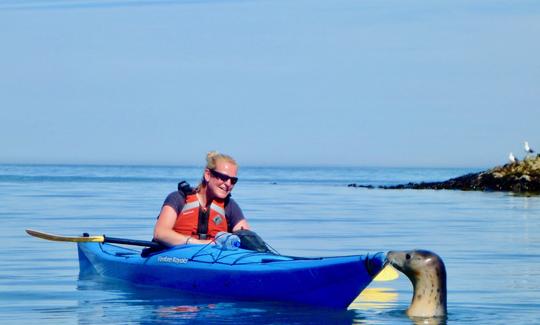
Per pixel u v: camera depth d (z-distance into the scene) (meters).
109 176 105.31
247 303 11.34
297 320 10.15
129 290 12.53
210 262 12.14
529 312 10.80
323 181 91.69
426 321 10.17
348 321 10.10
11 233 21.47
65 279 13.69
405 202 39.19
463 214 30.44
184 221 12.89
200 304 11.26
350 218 27.81
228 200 13.07
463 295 12.16
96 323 10.02
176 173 150.00
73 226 23.41
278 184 74.44
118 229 22.42
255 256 11.96
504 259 16.73
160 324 9.95
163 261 12.80
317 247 18.56
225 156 12.82
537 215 29.97
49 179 80.62
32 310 10.88
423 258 10.37
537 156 54.69
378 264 10.05
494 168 55.84
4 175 104.31
